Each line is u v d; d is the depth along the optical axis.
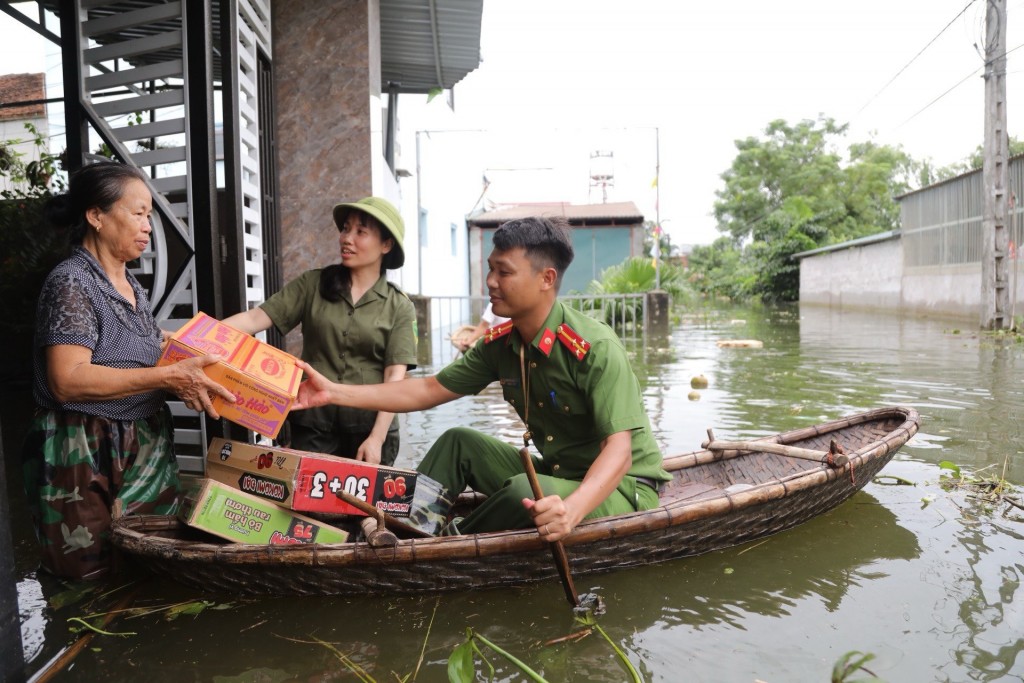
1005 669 1.99
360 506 2.35
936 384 6.65
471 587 2.48
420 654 2.13
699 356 9.40
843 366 8.09
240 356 2.68
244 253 3.99
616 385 2.50
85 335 2.47
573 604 2.36
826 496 3.08
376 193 5.77
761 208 37.22
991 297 12.03
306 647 2.17
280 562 2.33
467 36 7.92
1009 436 4.55
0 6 5.68
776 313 21.17
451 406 6.21
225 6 3.79
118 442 2.66
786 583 2.56
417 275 13.55
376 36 5.86
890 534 3.00
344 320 3.23
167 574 2.47
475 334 8.41
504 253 2.48
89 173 2.56
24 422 5.06
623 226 20.83
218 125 5.68
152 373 2.45
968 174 14.52
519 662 1.91
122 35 5.66
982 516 3.18
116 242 2.61
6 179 6.90
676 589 2.53
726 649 2.13
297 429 3.29
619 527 2.48
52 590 2.56
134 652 2.16
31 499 2.60
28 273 6.18
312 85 5.57
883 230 33.81
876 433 3.80
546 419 2.75
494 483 2.93
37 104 6.98
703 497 2.87
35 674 2.04
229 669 2.07
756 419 5.26
